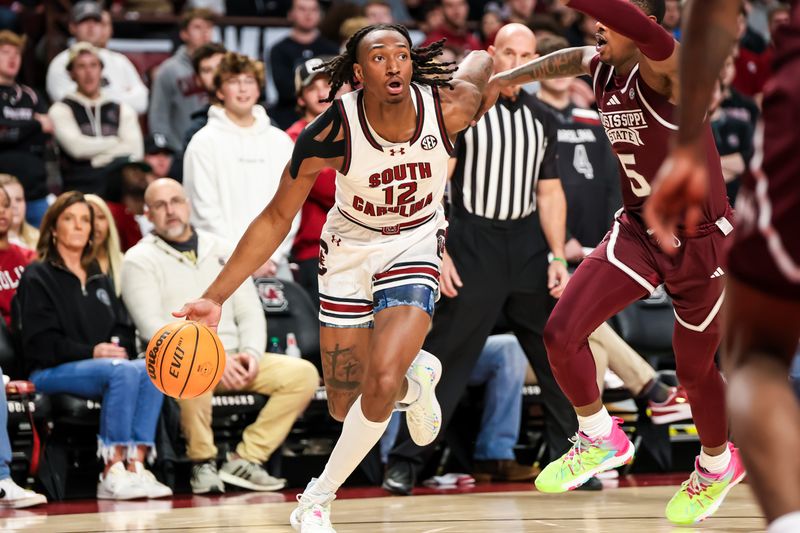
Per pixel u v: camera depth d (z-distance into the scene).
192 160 10.47
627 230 6.71
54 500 9.03
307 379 9.62
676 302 6.65
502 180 9.00
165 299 9.69
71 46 13.38
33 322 9.36
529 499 8.23
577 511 7.41
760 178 2.72
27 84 14.15
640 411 10.16
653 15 6.77
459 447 10.12
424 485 9.71
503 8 16.62
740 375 2.75
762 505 2.59
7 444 8.53
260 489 9.42
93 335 9.59
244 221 10.44
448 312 9.14
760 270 2.70
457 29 14.80
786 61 2.75
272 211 5.91
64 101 12.27
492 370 9.88
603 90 6.57
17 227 10.80
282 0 15.40
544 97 10.73
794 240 2.64
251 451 9.51
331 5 15.63
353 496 8.80
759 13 16.41
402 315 5.87
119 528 6.95
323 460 9.98
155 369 6.08
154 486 9.07
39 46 14.27
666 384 10.22
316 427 9.98
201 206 10.38
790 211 2.64
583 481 7.22
